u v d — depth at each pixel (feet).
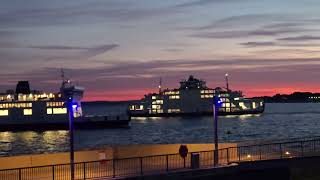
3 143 535.60
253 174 132.98
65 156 128.98
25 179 114.42
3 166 119.65
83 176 117.19
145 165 130.52
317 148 163.73
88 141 545.44
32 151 456.04
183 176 121.80
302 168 141.90
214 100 134.92
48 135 624.59
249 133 615.98
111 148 139.03
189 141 538.47
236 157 142.31
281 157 140.26
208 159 138.21
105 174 119.96
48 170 120.78
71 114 113.29
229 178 128.67
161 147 143.64
